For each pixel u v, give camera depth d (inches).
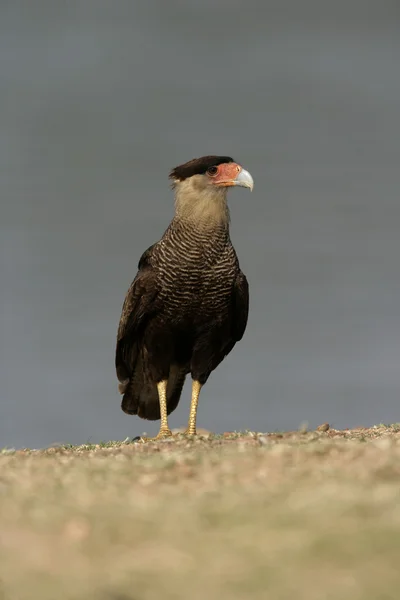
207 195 432.8
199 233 430.3
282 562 227.5
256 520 245.3
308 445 319.6
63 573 223.9
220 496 262.5
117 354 460.1
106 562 228.7
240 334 459.2
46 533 241.4
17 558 229.8
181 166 441.4
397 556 227.8
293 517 245.3
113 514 249.9
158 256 435.8
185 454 319.0
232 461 298.5
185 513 249.6
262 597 215.6
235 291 441.4
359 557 228.2
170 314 437.1
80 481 280.2
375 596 215.2
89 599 214.8
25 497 263.6
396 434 384.5
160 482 280.5
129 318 444.1
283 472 284.2
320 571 223.9
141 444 368.2
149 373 451.2
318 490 262.1
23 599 214.8
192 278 431.5
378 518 242.4
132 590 218.5
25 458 335.0
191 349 449.4
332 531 237.1
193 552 232.2
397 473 278.1
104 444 401.7
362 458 297.9
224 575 223.3
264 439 352.8
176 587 219.3
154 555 231.0
